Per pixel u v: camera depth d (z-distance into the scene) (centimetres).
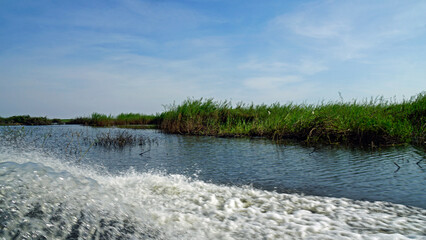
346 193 434
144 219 317
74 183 344
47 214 268
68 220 270
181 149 902
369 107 1170
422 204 379
